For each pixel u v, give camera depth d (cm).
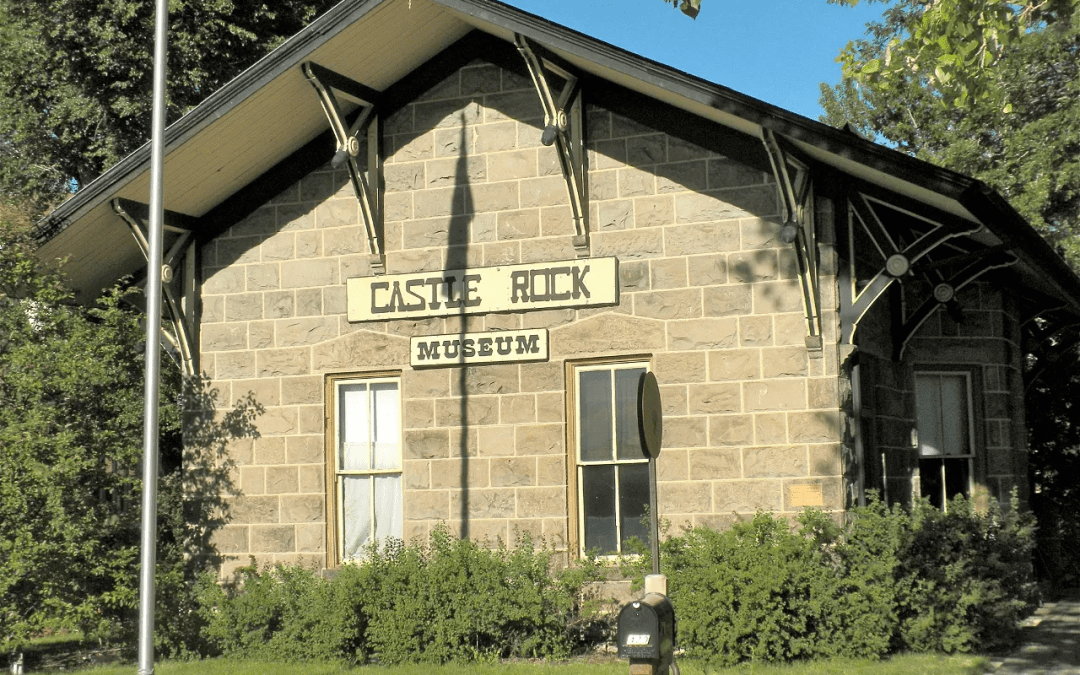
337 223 1436
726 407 1266
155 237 1046
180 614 1364
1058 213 2472
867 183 1245
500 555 1266
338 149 1332
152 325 1034
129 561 1339
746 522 1224
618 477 1312
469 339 1367
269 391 1445
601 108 1344
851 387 1273
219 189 1444
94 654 1468
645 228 1315
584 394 1337
